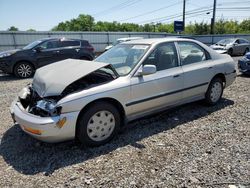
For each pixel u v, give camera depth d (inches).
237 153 131.0
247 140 146.2
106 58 179.5
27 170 121.3
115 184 107.7
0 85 334.6
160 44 171.0
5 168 123.6
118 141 148.6
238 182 106.9
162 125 171.8
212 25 1264.8
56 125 125.6
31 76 413.4
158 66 166.9
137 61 158.9
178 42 183.3
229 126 167.8
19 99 156.6
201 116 187.9
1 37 902.4
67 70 144.6
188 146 140.1
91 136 139.2
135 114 158.4
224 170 115.7
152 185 106.4
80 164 124.8
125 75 152.3
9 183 111.1
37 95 144.8
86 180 111.0
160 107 170.7
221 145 140.4
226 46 784.9
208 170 116.2
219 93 212.2
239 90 266.5
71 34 1034.7
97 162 126.0
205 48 202.4
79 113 131.5
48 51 423.8
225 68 210.1
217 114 191.6
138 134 157.9
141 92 154.7
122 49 180.4
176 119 182.4
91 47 485.7
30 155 136.0
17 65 398.3
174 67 175.5
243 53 837.2
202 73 190.9
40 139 130.0
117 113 147.4
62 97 130.0
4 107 225.0
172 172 115.3
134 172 116.1
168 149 137.2
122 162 125.2
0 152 140.2
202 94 198.7
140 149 138.0
